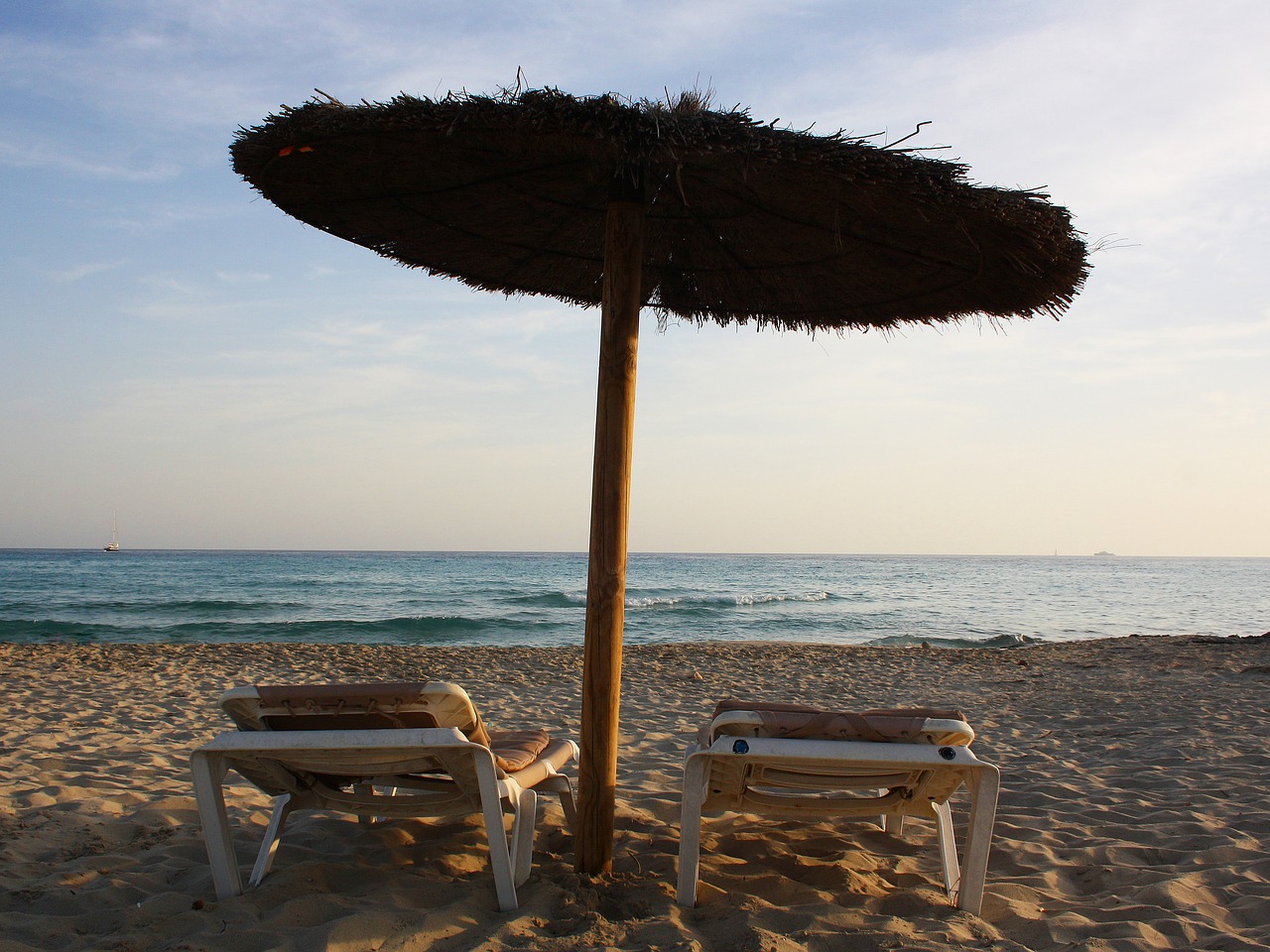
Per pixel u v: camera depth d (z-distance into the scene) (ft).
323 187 11.27
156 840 11.88
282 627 71.67
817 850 12.05
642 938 8.46
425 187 11.41
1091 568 412.16
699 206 12.10
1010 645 67.10
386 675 36.06
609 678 10.11
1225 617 104.37
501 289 14.58
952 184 9.05
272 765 9.63
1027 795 15.43
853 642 70.49
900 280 12.53
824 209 10.83
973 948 8.48
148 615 82.33
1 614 80.74
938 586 173.17
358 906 9.25
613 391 9.93
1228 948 8.68
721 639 73.61
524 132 8.63
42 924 8.77
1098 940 8.80
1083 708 26.99
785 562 426.10
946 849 10.46
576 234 12.95
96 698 26.43
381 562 280.51
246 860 11.01
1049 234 9.71
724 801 10.39
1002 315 12.38
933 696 31.07
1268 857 11.53
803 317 14.28
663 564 333.21
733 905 9.43
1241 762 17.97
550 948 8.22
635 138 8.60
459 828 12.59
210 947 8.23
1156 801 14.87
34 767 16.31
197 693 28.30
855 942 8.57
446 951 8.23
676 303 14.76
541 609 96.53
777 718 9.06
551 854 11.37
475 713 9.35
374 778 10.96
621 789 15.55
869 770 9.54
